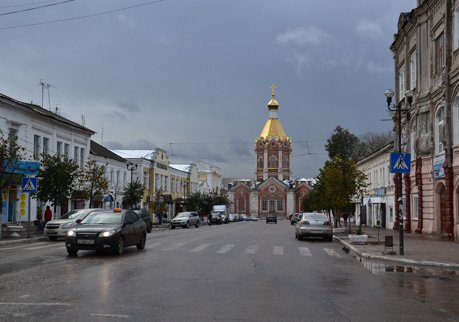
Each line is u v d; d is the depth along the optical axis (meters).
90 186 38.47
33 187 27.52
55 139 40.41
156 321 7.95
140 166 61.72
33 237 27.91
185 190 83.56
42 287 10.97
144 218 37.56
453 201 27.34
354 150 87.56
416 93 33.50
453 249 21.31
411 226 36.25
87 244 17.97
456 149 26.88
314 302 9.79
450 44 27.81
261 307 9.23
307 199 94.06
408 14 36.66
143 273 13.50
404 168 19.38
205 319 8.17
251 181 149.25
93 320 7.93
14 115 34.28
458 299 10.34
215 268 14.88
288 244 25.92
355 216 67.44
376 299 10.21
